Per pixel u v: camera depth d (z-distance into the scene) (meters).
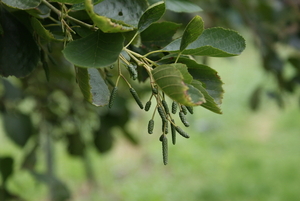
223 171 4.42
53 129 1.61
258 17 1.95
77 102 1.60
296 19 1.88
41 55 0.85
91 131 1.59
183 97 0.69
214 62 8.92
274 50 1.86
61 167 4.27
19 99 1.49
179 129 0.75
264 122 5.72
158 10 0.76
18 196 1.51
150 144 5.10
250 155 4.77
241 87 7.36
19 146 1.44
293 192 3.85
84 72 0.74
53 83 1.57
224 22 2.14
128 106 1.54
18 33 0.83
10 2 0.76
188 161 4.69
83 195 3.88
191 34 0.75
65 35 0.77
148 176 4.36
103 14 0.79
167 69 0.70
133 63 0.76
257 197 3.85
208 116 6.07
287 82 1.85
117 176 4.33
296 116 5.71
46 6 0.79
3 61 0.82
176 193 4.04
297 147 4.86
